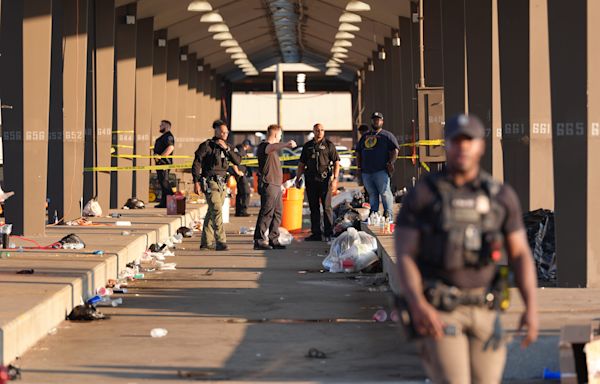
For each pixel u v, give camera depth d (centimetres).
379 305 4688
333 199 9825
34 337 3681
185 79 19125
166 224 8275
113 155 11325
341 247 6119
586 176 4384
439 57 11281
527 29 5978
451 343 2036
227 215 10219
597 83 4375
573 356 2805
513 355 3111
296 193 9088
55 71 8412
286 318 4309
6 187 6900
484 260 2058
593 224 4397
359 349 3625
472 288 2070
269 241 7544
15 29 6906
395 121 15875
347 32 18738
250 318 4306
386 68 17662
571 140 4409
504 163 6072
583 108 4375
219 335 3897
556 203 4459
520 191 6022
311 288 5319
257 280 5669
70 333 3916
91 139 9681
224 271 6125
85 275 4672
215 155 7375
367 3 14175
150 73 13312
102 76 9712
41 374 3200
